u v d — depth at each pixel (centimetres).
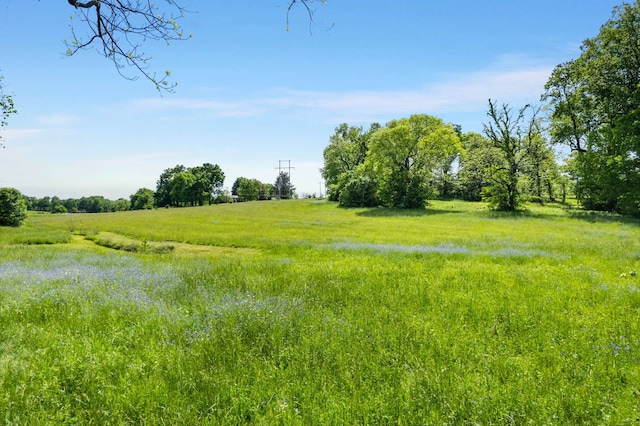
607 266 1393
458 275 1226
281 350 592
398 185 6475
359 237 2719
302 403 453
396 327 693
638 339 657
